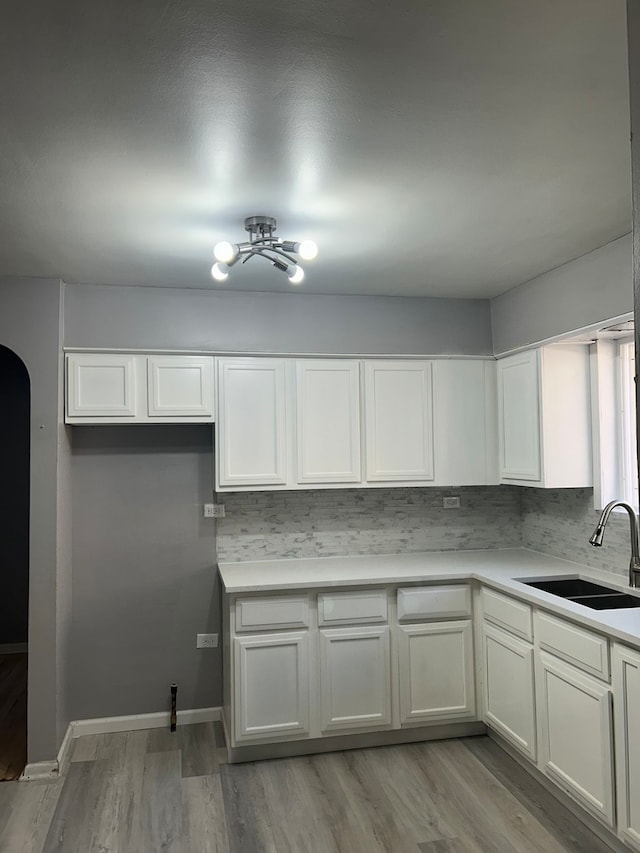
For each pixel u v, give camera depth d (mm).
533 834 2705
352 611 3492
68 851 2633
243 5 1396
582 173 2291
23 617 5562
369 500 4207
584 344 3615
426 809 2908
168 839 2709
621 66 1647
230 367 3746
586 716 2654
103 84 1681
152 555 3902
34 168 2154
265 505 4059
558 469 3568
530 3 1406
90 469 3844
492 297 4172
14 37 1492
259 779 3203
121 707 3828
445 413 4035
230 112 1829
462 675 3607
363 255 3207
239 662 3340
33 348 3422
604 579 3361
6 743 3676
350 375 3914
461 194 2453
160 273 3438
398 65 1627
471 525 4352
